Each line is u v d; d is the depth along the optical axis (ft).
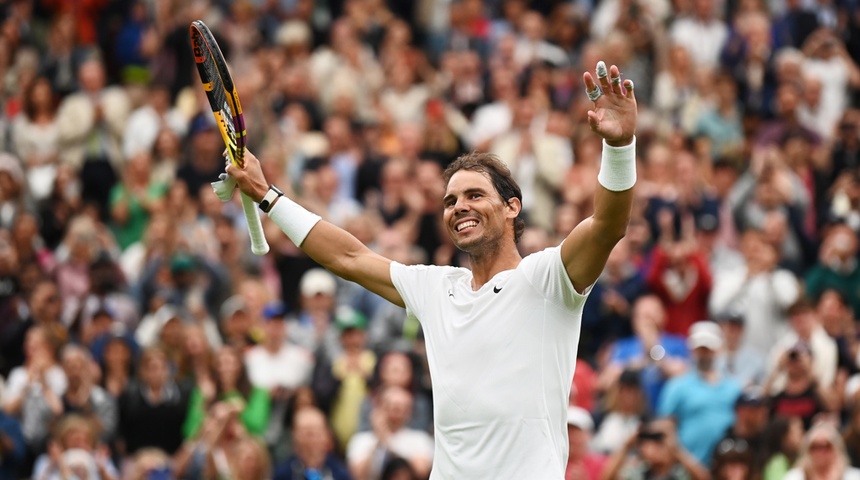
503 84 161.38
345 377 116.06
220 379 112.88
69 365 111.24
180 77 169.89
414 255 137.49
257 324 124.67
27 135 156.15
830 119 164.14
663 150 143.95
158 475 104.32
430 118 153.28
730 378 112.47
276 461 111.96
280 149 145.79
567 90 164.86
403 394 107.14
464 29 176.45
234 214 140.56
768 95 162.81
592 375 116.47
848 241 135.33
